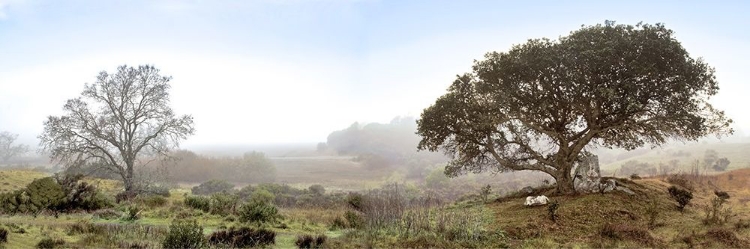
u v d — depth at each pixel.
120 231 14.09
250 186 56.16
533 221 16.62
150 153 42.59
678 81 18.11
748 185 30.72
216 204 22.53
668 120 18.73
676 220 16.83
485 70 21.14
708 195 24.94
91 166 39.94
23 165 95.31
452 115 21.98
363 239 14.59
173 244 12.03
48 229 14.06
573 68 19.06
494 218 17.84
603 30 19.27
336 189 81.06
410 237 14.95
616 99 18.72
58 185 22.22
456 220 16.45
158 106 39.72
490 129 21.98
